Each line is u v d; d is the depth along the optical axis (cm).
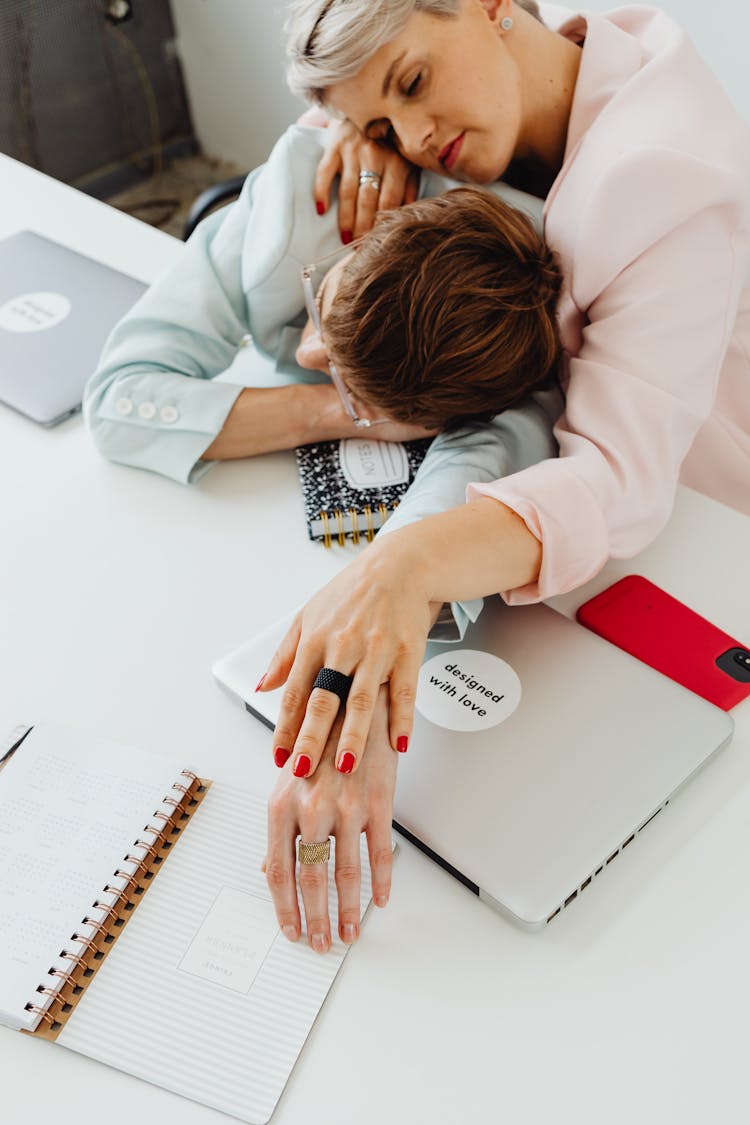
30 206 152
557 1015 70
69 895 75
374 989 72
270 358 126
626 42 108
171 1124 65
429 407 99
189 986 72
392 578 83
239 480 113
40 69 266
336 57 99
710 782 83
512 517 90
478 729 84
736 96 190
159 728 88
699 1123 65
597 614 96
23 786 82
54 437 119
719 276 100
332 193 120
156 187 304
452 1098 66
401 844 80
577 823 78
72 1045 69
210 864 78
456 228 95
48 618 98
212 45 280
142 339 118
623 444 97
